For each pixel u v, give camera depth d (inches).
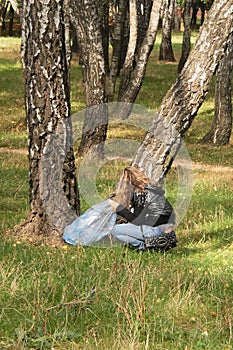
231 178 818.2
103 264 424.8
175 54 2333.9
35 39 475.5
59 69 481.1
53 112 484.4
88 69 888.3
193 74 523.5
